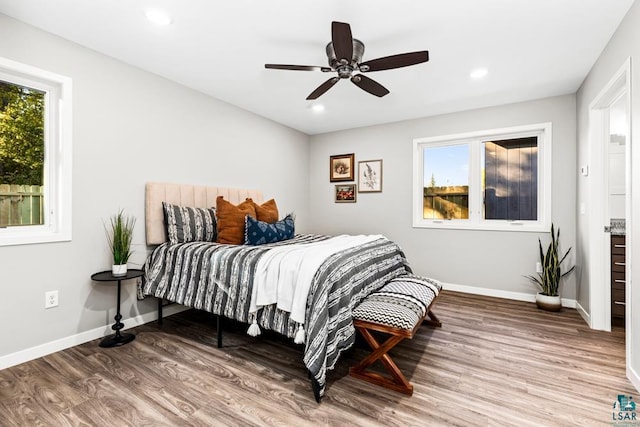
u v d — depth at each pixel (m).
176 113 3.16
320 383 1.69
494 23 2.14
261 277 2.12
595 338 2.55
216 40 2.38
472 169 4.01
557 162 3.46
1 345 2.04
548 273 3.28
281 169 4.65
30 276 2.17
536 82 3.10
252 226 2.97
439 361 2.17
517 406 1.68
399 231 4.44
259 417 1.59
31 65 2.16
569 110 3.39
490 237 3.83
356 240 2.91
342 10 2.01
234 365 2.12
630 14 1.96
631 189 1.93
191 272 2.53
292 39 2.37
